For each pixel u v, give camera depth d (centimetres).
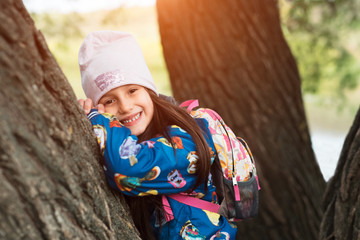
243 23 310
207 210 151
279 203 314
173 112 151
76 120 117
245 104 308
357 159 171
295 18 520
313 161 344
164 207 148
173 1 311
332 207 188
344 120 939
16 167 94
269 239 312
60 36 492
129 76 150
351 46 677
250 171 158
